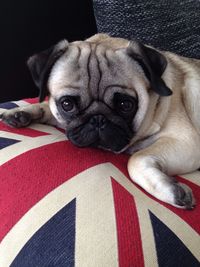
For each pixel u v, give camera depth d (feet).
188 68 1.60
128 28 1.69
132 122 1.32
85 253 0.91
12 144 1.26
